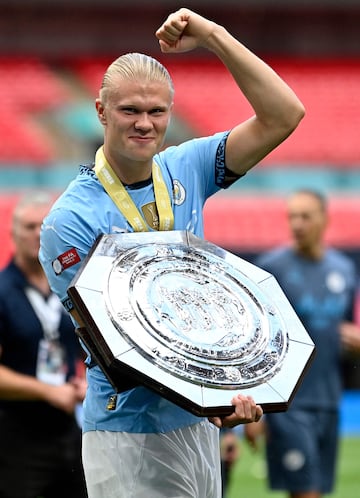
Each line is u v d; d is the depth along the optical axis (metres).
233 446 10.12
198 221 5.79
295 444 10.73
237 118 37.69
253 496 13.24
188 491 5.57
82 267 5.16
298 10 39.69
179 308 5.20
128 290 5.15
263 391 5.04
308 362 5.32
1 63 38.47
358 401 21.39
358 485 13.90
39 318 8.24
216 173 5.91
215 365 5.03
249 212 30.42
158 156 5.83
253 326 5.32
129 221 5.48
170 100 5.36
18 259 8.27
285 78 39.38
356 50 40.38
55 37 39.06
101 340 4.94
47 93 37.47
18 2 38.25
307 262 11.18
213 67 39.59
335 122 37.06
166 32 5.59
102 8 38.81
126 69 5.27
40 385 8.08
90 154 35.22
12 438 8.17
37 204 8.20
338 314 11.06
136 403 5.46
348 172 35.00
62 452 8.27
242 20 39.94
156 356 4.94
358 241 29.38
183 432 5.56
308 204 11.09
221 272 5.52
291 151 35.34
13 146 34.91
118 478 5.51
